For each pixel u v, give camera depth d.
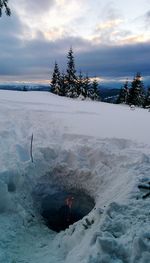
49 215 7.26
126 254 4.06
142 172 7.29
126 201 5.75
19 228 6.07
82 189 8.24
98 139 10.35
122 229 4.73
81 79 47.06
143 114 18.42
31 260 4.82
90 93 48.88
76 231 5.27
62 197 8.02
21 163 8.15
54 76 47.88
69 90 45.78
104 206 6.15
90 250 4.18
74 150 9.36
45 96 31.84
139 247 4.02
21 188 7.43
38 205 7.38
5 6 8.74
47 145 9.72
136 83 49.81
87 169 8.48
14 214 6.46
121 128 12.37
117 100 53.38
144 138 10.80
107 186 7.61
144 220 4.91
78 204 7.81
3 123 12.15
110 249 4.09
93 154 9.06
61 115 14.81
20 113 14.41
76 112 16.72
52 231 6.36
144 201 5.68
